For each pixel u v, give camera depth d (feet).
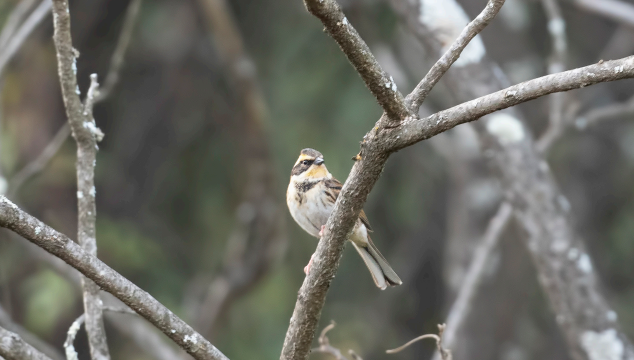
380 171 14.69
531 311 47.93
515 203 28.19
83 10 46.01
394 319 51.16
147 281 42.16
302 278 46.34
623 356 27.02
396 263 50.37
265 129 43.09
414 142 13.93
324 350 19.84
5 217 13.10
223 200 45.91
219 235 45.34
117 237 41.57
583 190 49.01
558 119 32.35
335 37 13.25
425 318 52.13
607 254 48.37
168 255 45.39
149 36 45.93
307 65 44.01
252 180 43.55
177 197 46.50
